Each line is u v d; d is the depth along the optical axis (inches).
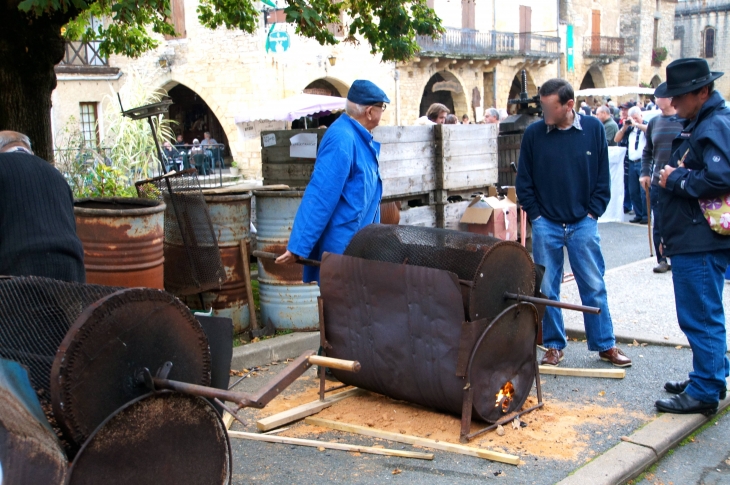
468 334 153.3
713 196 161.2
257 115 605.0
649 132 352.8
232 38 947.3
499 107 1317.7
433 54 1121.4
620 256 390.9
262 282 242.4
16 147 137.2
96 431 87.6
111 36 386.3
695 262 167.9
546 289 209.8
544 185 207.2
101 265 189.6
